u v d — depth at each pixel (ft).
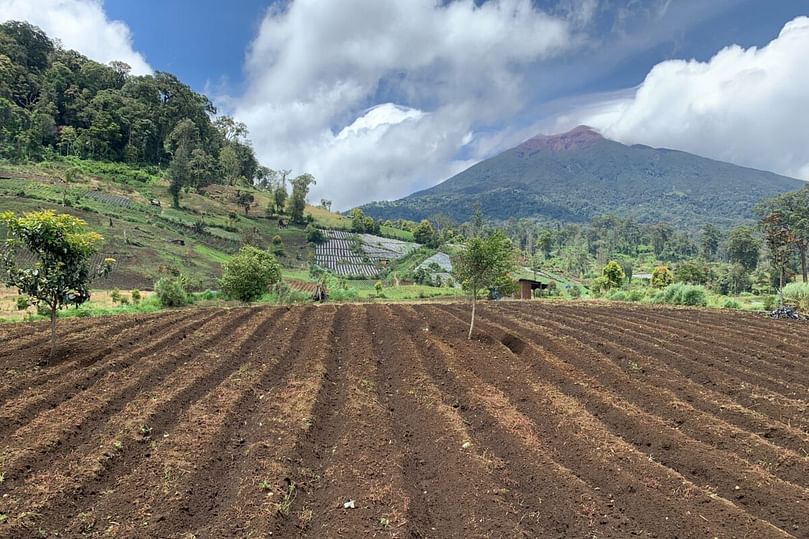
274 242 277.23
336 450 26.55
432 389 36.42
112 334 53.78
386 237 361.10
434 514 21.38
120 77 427.33
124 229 209.97
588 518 20.88
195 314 70.95
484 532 19.63
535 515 21.18
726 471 25.11
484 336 54.75
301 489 22.72
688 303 103.65
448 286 209.26
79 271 44.04
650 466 25.13
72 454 24.89
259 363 42.93
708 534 19.77
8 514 19.44
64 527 19.25
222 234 263.08
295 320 67.26
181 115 420.36
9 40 362.12
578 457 26.40
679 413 32.91
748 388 39.06
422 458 26.48
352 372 41.14
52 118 323.16
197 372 39.32
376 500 21.38
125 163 345.10
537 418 31.94
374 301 123.13
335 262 272.51
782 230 96.07
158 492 21.53
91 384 36.86
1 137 288.51
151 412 30.14
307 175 372.79
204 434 27.48
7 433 27.61
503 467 24.93
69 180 265.75
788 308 85.92
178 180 297.94
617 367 43.11
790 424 32.45
